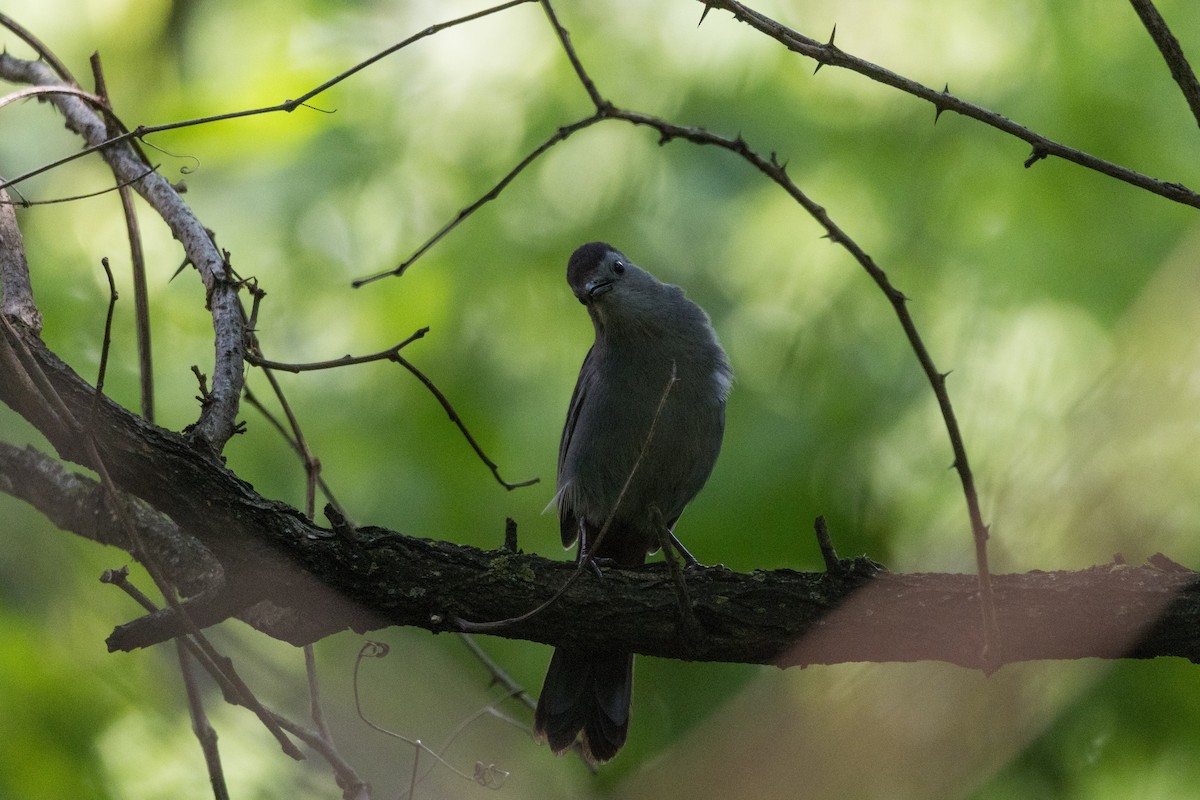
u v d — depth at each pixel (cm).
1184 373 933
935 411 1102
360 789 689
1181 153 1132
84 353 1155
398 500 1155
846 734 899
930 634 672
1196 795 937
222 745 1016
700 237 1181
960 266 1160
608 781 1134
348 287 1222
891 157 1195
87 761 935
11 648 956
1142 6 597
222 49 1361
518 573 689
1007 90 1174
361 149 1245
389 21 1318
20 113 1299
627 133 1221
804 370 1141
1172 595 657
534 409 1177
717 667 1098
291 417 726
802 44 616
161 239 1244
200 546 777
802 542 1096
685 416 960
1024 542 927
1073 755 950
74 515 762
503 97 1245
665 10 1251
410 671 1172
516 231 1212
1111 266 1105
